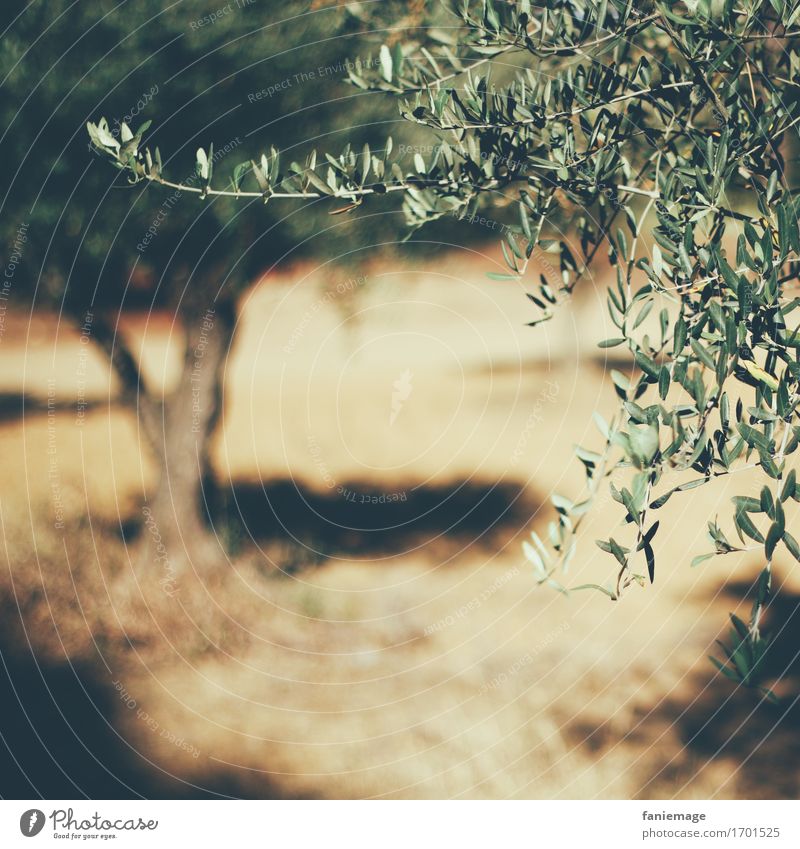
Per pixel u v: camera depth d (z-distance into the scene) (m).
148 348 14.65
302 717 5.43
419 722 5.33
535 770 4.73
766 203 1.51
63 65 5.05
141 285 6.70
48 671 5.55
